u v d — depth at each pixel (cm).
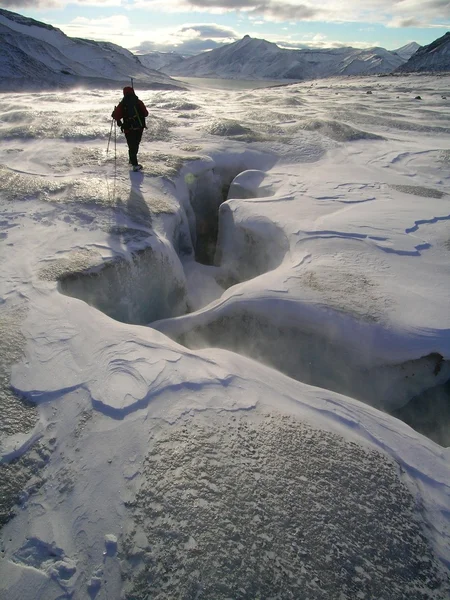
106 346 336
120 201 644
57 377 308
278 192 781
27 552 211
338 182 828
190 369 322
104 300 480
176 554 208
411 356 409
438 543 230
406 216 652
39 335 350
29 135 1035
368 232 595
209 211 926
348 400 322
